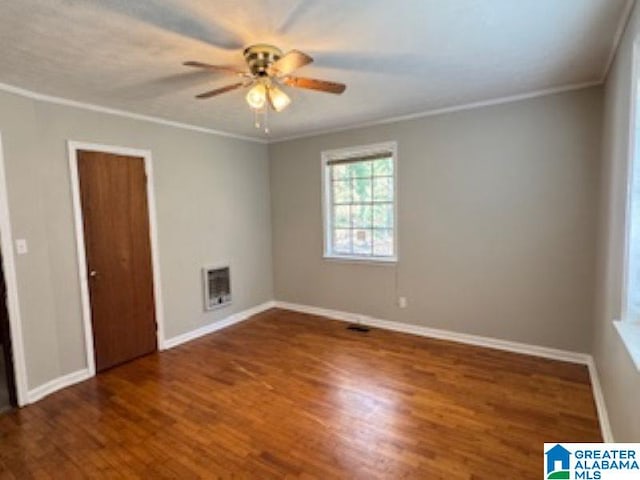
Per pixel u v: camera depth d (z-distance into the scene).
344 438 2.28
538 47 2.28
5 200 2.66
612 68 2.47
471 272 3.70
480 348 3.65
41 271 2.89
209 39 2.08
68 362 3.10
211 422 2.49
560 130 3.16
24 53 2.19
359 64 2.50
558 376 3.01
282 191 5.05
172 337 3.96
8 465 2.10
